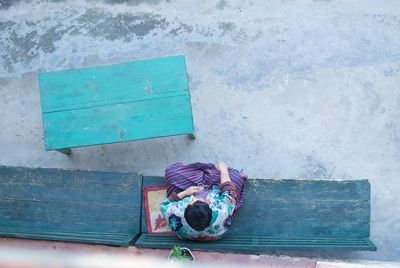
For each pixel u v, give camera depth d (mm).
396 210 5004
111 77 4910
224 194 4426
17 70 5906
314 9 5672
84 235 4629
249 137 5355
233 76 5562
